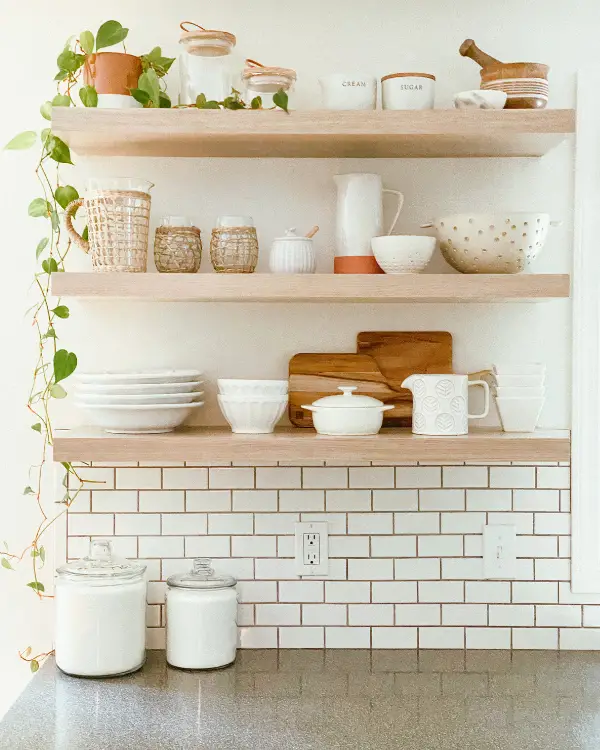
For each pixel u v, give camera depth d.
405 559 1.95
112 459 1.70
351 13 1.97
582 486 1.95
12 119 1.96
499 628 1.95
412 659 1.88
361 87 1.73
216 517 1.95
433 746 1.43
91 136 1.73
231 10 1.97
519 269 1.77
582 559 1.95
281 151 1.88
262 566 1.94
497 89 1.76
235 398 1.76
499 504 1.95
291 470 1.95
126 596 1.75
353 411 1.74
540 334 1.98
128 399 1.72
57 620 1.78
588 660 1.88
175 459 1.71
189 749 1.42
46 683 1.72
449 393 1.76
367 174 1.83
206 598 1.79
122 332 1.98
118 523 1.95
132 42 1.97
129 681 1.73
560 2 1.97
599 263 1.97
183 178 1.97
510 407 1.82
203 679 1.74
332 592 1.94
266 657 1.88
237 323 1.98
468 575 1.95
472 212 1.91
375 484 1.95
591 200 1.97
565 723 1.53
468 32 1.97
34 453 1.98
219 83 1.78
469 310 1.98
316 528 1.94
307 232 1.97
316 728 1.50
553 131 1.70
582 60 1.97
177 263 1.77
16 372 1.97
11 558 1.98
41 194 1.97
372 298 1.76
